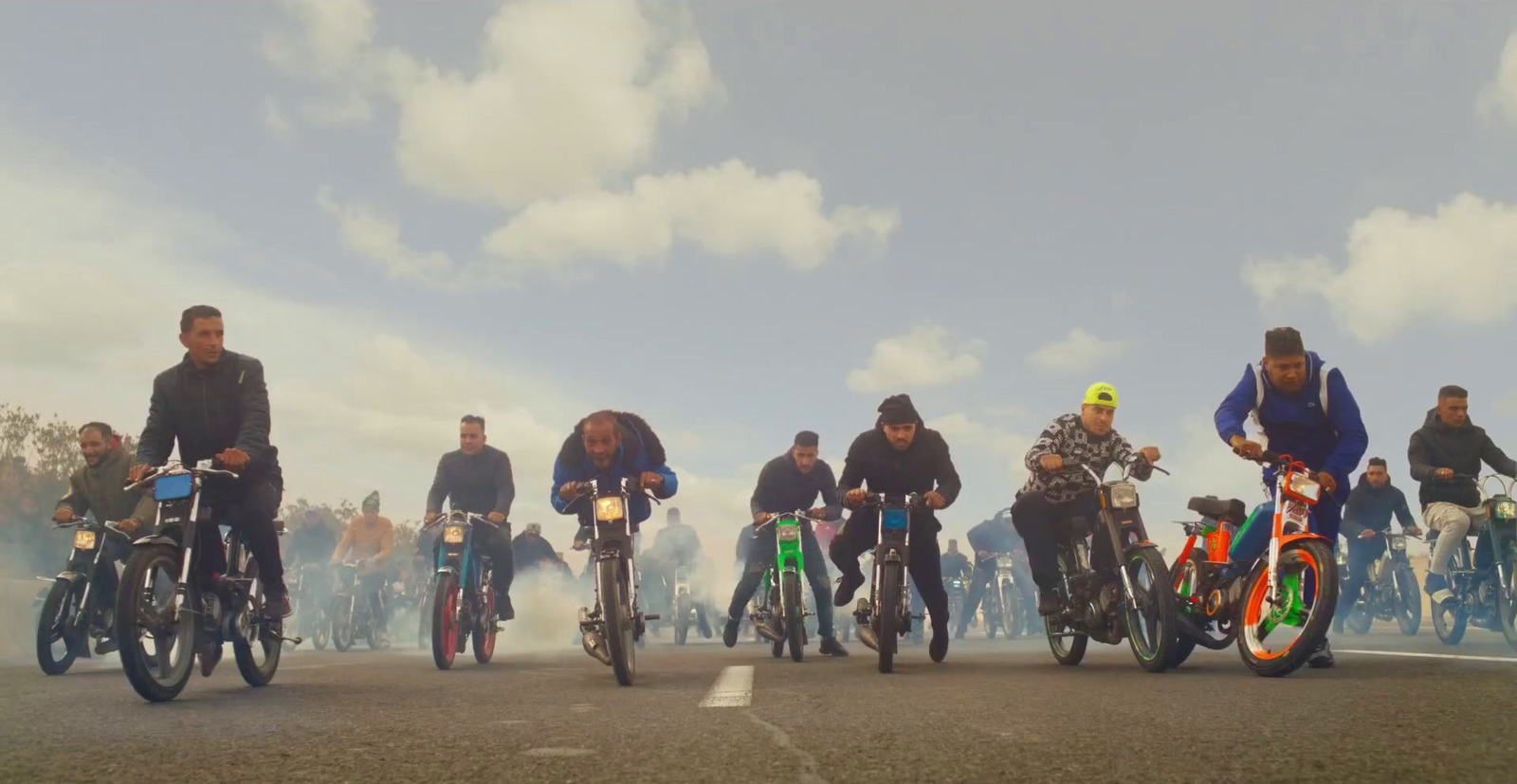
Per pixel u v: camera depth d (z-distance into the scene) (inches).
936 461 297.9
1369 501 501.4
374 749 127.0
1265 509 236.5
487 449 375.2
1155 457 268.8
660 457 270.7
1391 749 116.3
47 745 132.6
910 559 298.5
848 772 108.5
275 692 214.2
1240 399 253.8
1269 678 215.9
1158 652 242.4
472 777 108.4
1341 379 251.0
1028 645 483.5
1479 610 358.9
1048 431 284.5
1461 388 382.9
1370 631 521.7
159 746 131.2
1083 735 130.6
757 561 408.2
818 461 392.2
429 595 463.8
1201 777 103.3
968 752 119.2
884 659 261.1
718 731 138.8
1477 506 381.4
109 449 349.7
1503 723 133.8
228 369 230.4
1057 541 287.3
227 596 220.1
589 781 105.6
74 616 301.3
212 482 224.2
